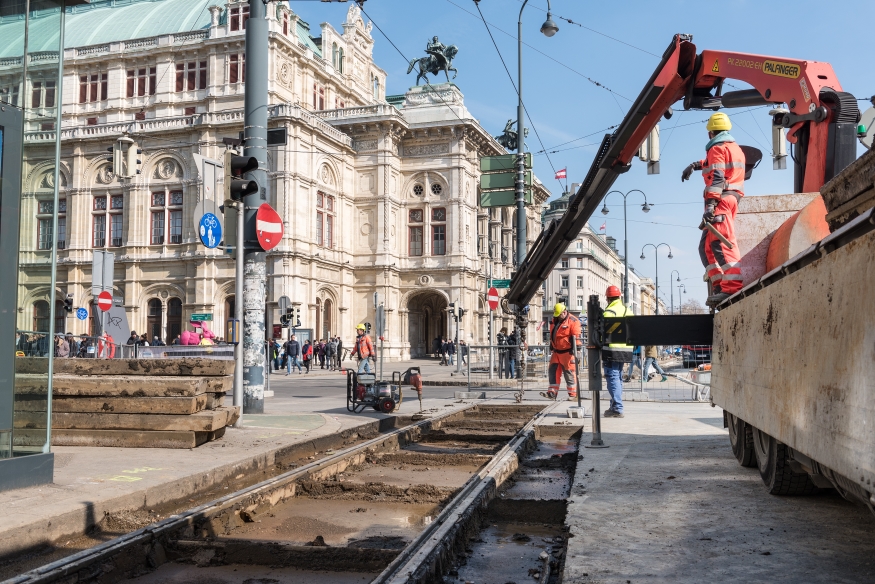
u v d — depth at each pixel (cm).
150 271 4912
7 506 514
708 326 743
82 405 830
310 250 4747
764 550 430
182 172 4878
